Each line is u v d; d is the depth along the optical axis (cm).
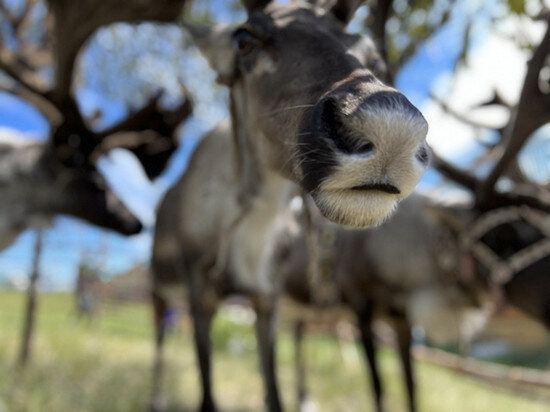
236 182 250
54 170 377
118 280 989
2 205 366
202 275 277
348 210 133
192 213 281
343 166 125
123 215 388
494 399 555
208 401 264
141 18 323
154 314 428
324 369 657
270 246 276
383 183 127
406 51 390
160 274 373
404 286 407
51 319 912
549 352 916
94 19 329
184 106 395
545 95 323
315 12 188
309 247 268
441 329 411
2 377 382
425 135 124
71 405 351
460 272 384
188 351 702
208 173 279
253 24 189
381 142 121
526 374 351
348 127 125
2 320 769
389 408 488
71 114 371
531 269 363
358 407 479
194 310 275
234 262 273
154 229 365
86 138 382
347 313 471
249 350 761
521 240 371
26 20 419
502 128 423
